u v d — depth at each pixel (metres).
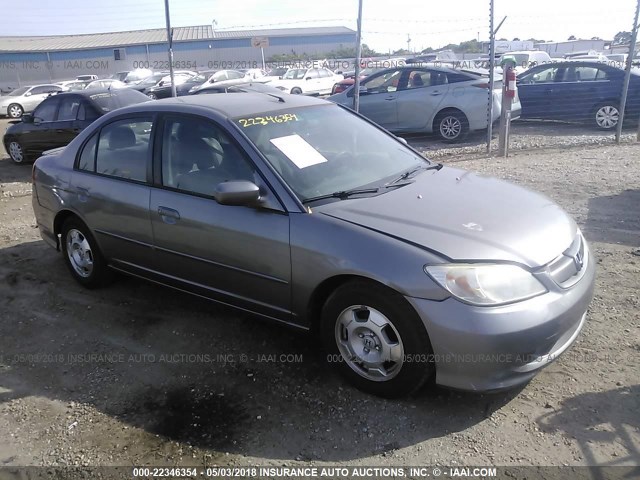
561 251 3.16
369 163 4.01
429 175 4.02
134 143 4.30
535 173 8.09
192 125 3.96
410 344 2.97
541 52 29.72
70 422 3.19
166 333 4.12
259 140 3.73
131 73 33.28
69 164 4.82
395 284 2.91
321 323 3.36
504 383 2.88
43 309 4.62
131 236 4.28
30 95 25.36
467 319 2.79
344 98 12.38
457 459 2.76
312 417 3.12
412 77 11.62
